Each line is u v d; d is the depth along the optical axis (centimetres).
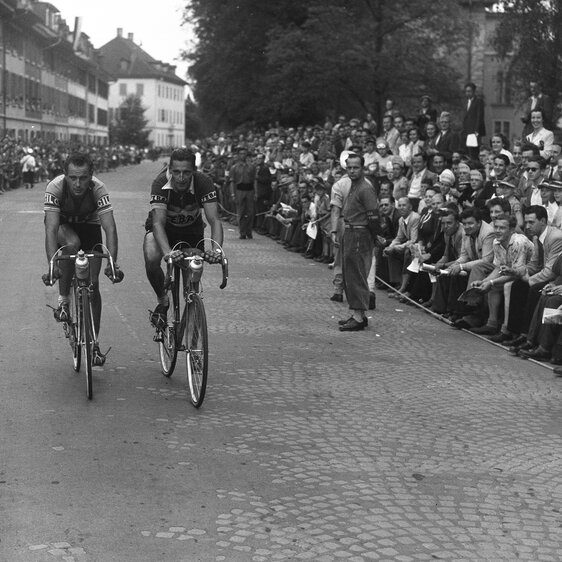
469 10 5466
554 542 560
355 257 1230
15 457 681
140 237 2328
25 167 4744
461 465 699
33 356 1002
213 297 1478
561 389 952
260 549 536
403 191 1842
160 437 737
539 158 1453
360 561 523
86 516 576
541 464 709
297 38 4288
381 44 4359
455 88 4453
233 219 3000
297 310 1384
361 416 822
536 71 2656
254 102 4981
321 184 1997
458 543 554
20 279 1565
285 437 751
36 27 7194
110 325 1195
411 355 1095
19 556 518
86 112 9975
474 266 1250
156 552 528
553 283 1102
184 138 17062
